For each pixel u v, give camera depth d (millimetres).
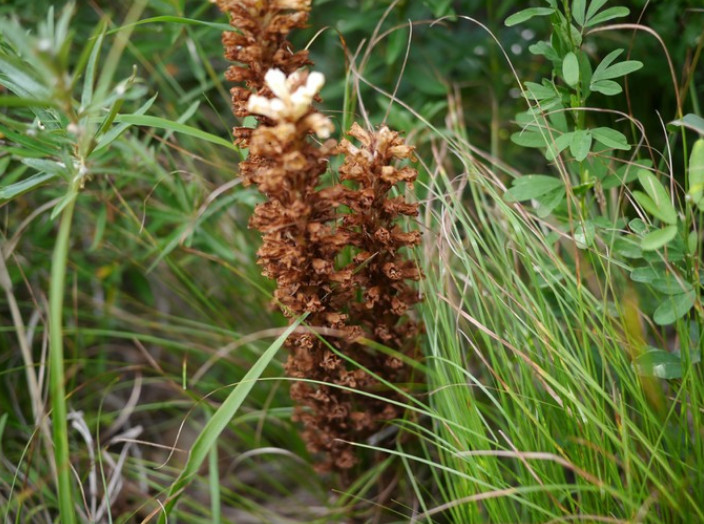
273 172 320
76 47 589
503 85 635
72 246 592
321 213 347
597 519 336
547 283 402
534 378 410
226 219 563
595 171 430
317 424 420
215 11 657
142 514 494
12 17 511
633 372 386
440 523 461
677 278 352
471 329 470
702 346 364
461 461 388
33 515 461
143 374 591
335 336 387
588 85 403
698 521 344
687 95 556
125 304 614
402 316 436
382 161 350
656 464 364
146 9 617
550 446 378
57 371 301
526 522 375
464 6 634
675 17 533
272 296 470
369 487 474
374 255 365
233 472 545
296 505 507
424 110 564
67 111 335
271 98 342
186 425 568
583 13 402
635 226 382
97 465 496
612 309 427
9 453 503
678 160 573
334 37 642
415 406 448
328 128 307
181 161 596
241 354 540
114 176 535
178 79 646
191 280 583
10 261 546
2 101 322
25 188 387
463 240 535
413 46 634
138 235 542
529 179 412
